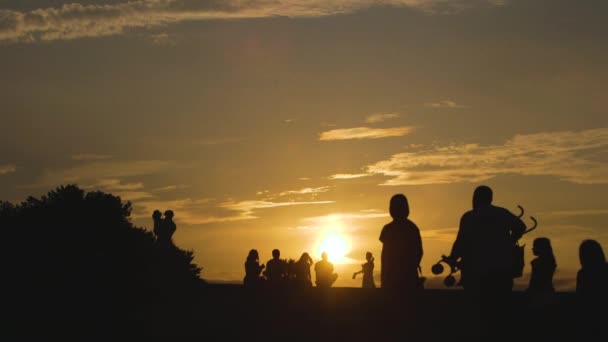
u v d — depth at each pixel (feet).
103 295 73.97
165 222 84.99
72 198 90.02
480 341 47.47
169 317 63.87
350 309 65.36
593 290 45.93
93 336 57.21
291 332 54.65
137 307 70.44
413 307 51.55
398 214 50.39
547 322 53.26
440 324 53.57
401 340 49.47
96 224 85.10
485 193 47.96
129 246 83.35
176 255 88.94
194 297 78.33
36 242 78.74
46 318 64.95
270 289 91.15
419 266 50.16
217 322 60.59
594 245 46.24
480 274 46.88
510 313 47.29
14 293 71.41
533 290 56.54
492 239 47.01
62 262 76.69
